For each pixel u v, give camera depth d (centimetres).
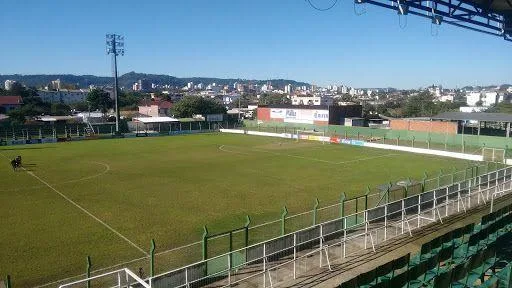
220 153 5338
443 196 2264
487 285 1217
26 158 4891
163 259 1703
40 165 4366
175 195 2994
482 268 1325
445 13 2000
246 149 5753
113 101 14538
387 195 2159
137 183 3428
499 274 1277
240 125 9150
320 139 6725
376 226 2020
